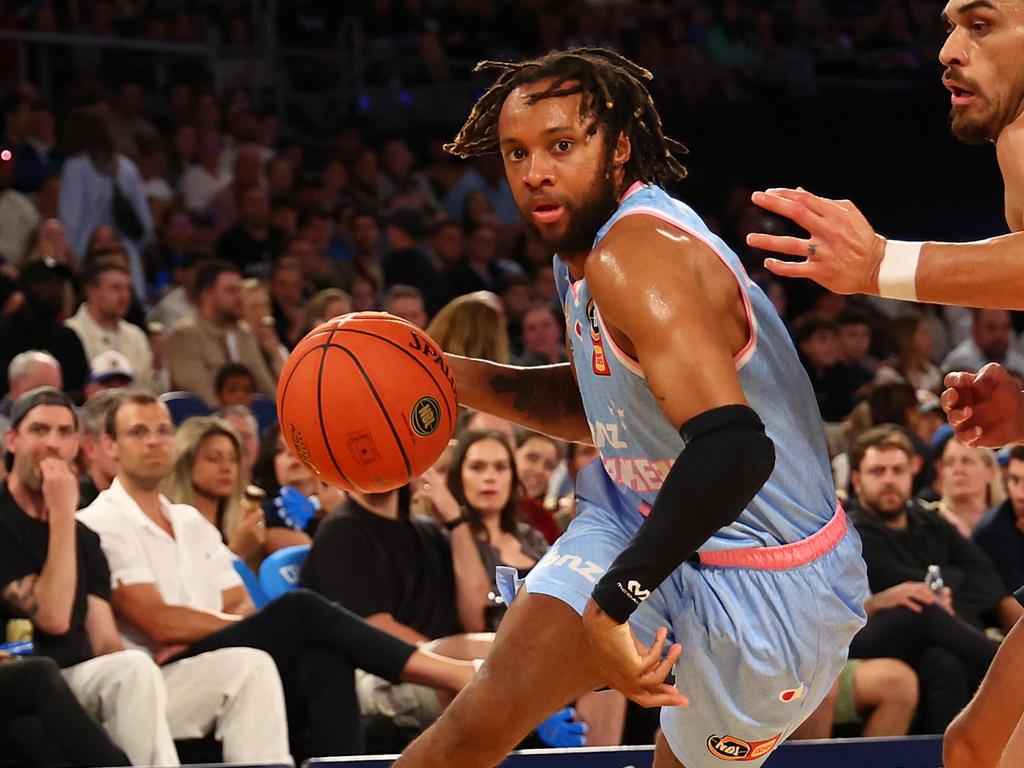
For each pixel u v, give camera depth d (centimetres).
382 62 1783
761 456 304
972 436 386
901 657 669
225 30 1736
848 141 1667
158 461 653
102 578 619
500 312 829
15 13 1571
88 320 1016
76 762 552
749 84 1834
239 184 1404
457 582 682
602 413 359
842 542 368
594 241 349
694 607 353
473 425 789
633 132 351
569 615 351
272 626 608
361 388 365
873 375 1284
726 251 344
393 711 640
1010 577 780
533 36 1873
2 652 575
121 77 1619
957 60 348
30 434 609
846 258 325
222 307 1038
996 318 1280
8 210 1227
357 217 1371
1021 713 379
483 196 1506
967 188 1627
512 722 353
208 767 517
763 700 360
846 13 2053
